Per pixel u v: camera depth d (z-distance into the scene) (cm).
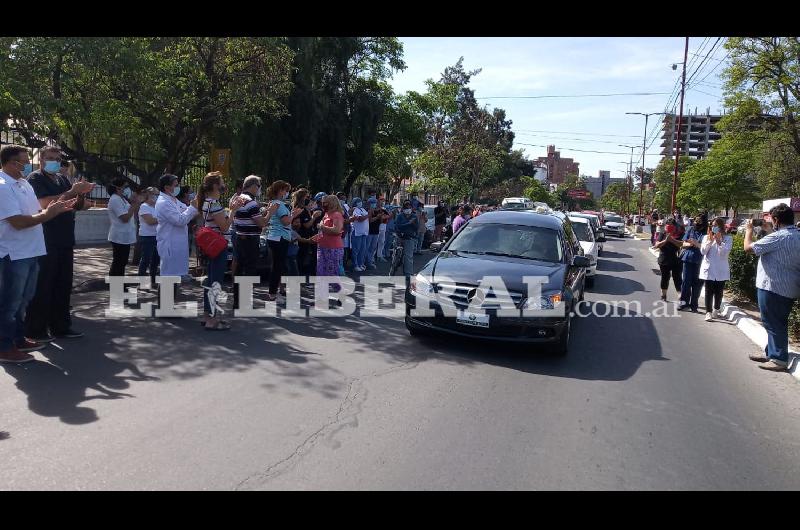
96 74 1146
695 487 402
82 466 379
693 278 1112
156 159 1573
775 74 2744
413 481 385
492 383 595
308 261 1130
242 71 1442
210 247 710
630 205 9494
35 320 641
